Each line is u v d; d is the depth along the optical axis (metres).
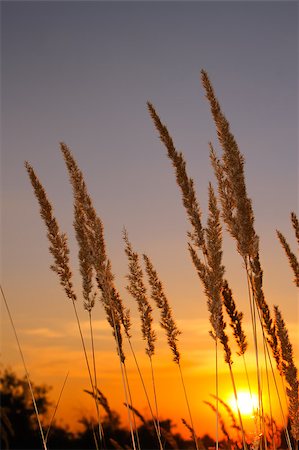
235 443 1.09
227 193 1.04
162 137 1.07
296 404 1.07
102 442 1.12
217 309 1.06
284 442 1.09
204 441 1.11
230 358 1.06
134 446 1.11
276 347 1.08
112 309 1.13
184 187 1.06
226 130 1.03
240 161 1.03
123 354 1.14
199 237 1.06
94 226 1.13
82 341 1.14
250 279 1.04
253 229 1.03
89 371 1.13
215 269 1.05
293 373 1.07
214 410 1.08
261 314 1.09
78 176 1.14
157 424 1.14
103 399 1.13
